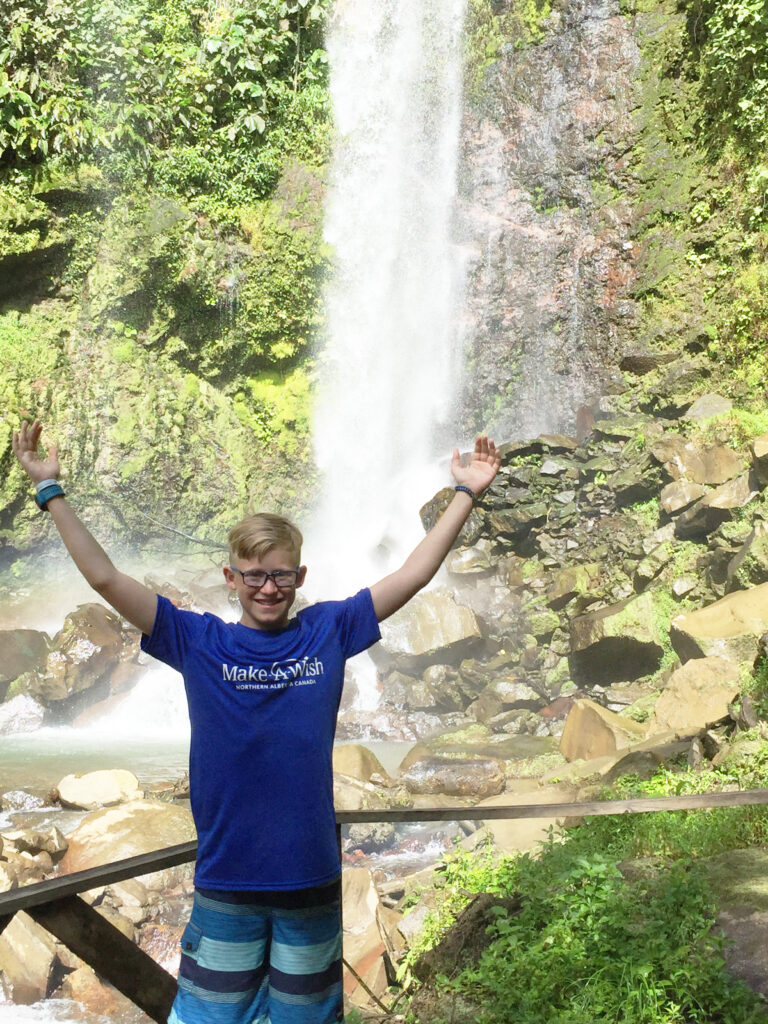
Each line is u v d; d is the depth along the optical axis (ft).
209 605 58.95
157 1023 9.63
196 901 8.50
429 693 48.73
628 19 68.03
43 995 22.88
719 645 34.40
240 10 75.77
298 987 8.30
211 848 8.31
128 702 51.72
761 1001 11.91
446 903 20.34
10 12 68.49
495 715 45.83
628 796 24.59
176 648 8.41
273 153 77.10
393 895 24.94
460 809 11.53
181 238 73.36
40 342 71.46
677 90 65.62
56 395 71.67
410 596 9.07
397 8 78.23
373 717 48.29
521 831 25.30
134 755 44.37
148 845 28.94
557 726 43.24
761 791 12.80
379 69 78.64
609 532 50.98
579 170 69.51
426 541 9.23
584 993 12.86
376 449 77.30
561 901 15.06
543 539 53.88
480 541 55.88
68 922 9.08
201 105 76.07
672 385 59.57
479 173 74.49
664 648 42.39
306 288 77.46
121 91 71.77
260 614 8.52
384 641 49.47
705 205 63.00
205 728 8.30
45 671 50.26
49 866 28.48
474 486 9.48
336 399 78.74
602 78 68.74
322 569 63.52
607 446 55.77
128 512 73.82
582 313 68.03
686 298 62.85
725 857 16.66
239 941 8.29
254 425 78.74
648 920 13.96
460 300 74.54
